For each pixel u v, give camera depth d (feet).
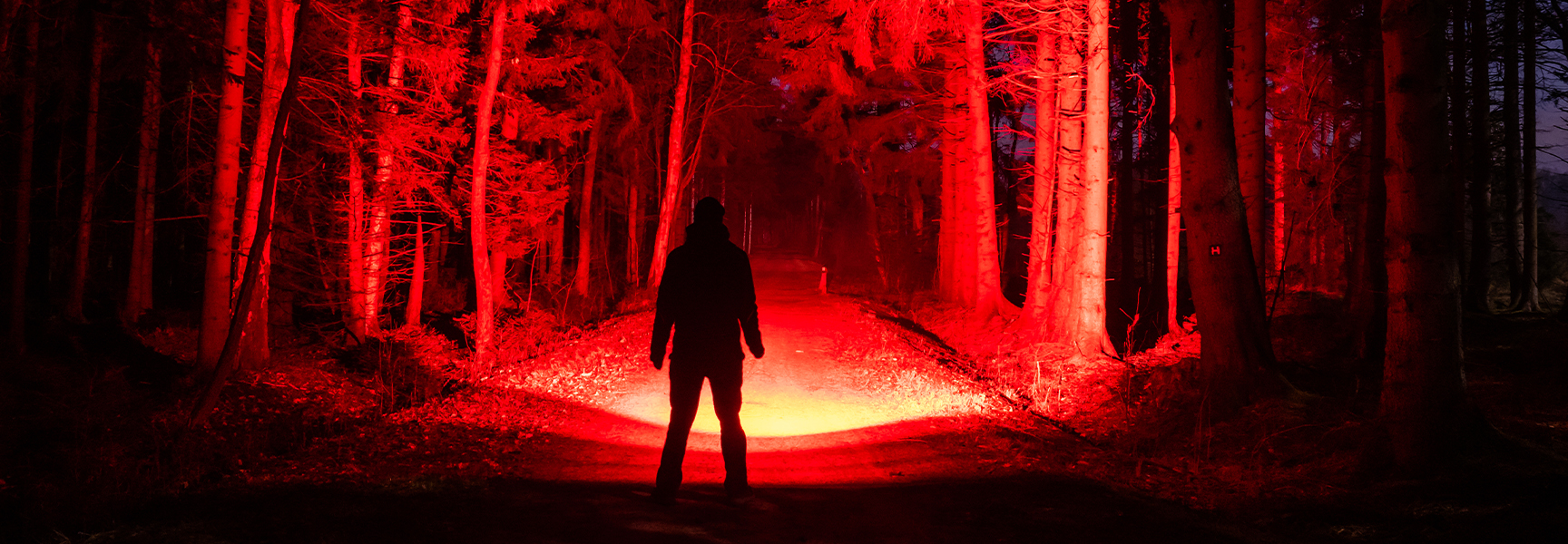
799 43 74.90
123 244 83.30
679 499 16.83
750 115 105.70
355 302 50.93
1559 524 14.88
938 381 38.78
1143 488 20.74
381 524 14.35
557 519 14.92
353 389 38.50
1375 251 42.73
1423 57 20.53
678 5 91.15
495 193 59.41
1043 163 52.90
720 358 15.97
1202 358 30.89
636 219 120.57
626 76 90.07
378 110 47.93
